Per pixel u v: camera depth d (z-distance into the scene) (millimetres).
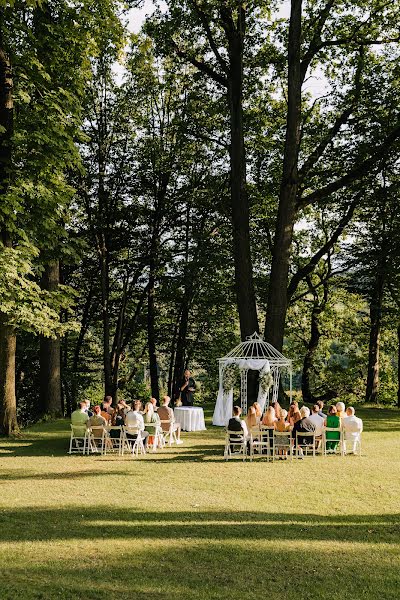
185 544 8219
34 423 24000
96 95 29016
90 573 7133
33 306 17719
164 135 30844
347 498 10898
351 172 23156
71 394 32500
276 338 22734
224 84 24594
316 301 35094
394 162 26703
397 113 25203
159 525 9078
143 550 7973
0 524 9062
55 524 9102
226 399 21328
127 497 10836
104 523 9156
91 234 30297
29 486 11734
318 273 35312
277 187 27703
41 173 17750
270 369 20406
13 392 19031
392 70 25594
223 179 29328
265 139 27641
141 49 20141
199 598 6465
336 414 15664
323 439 15453
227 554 7859
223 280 30047
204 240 29000
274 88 27547
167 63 30344
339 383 36531
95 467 13742
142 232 31688
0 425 18766
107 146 29984
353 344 37938
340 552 7996
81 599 6395
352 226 30719
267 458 14609
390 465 13930
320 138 26578
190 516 9602
